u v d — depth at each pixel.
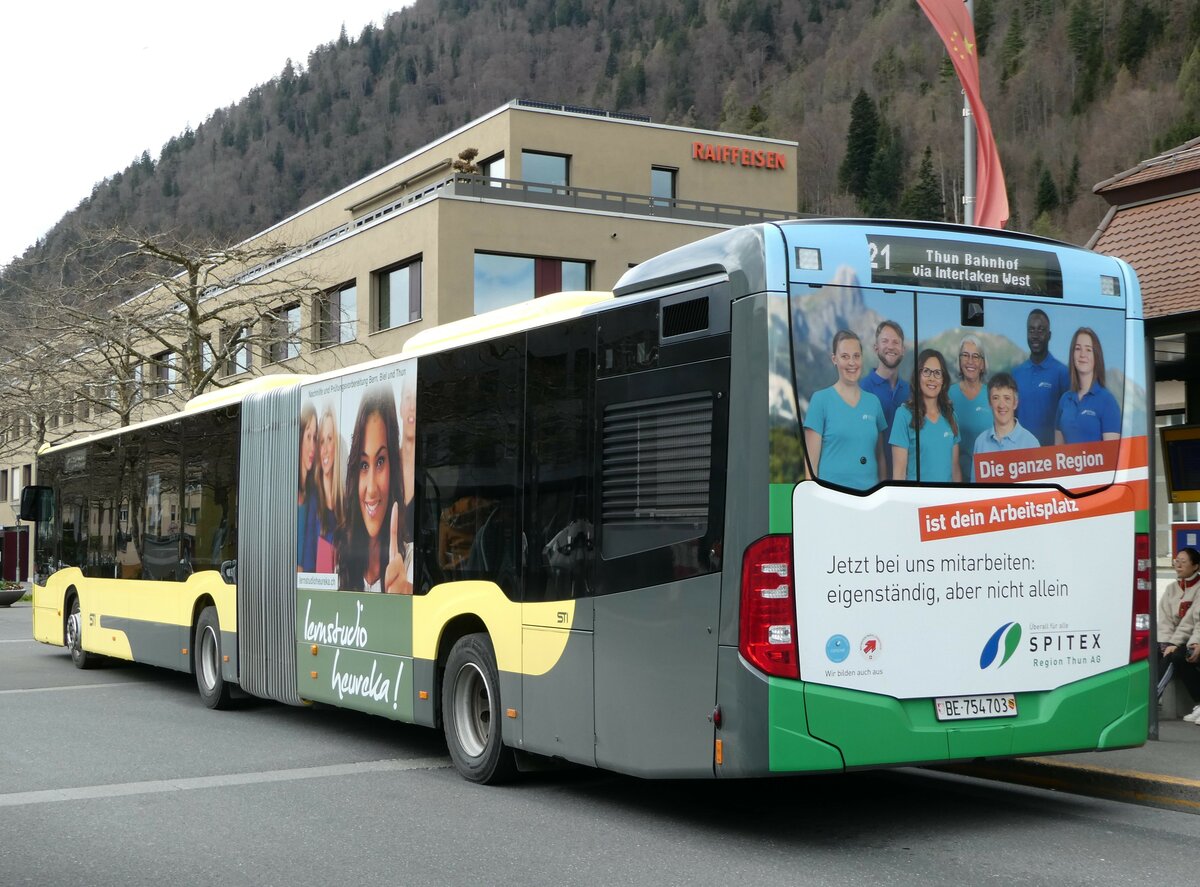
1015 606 7.17
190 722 12.44
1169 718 10.66
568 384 8.09
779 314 6.70
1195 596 10.48
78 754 10.41
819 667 6.68
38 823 7.77
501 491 8.74
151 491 15.40
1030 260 7.38
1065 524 7.34
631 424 7.52
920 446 6.98
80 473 17.98
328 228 48.44
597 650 7.68
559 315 8.23
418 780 9.23
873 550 6.82
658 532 7.24
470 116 131.25
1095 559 7.42
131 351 34.94
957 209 106.38
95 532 17.25
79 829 7.59
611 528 7.61
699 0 139.00
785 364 6.69
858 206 112.38
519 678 8.47
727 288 6.91
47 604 19.11
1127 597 7.52
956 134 110.88
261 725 12.23
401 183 44.34
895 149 111.62
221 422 13.54
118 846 7.14
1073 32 109.88
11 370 36.62
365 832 7.46
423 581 9.68
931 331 7.07
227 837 7.35
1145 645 7.56
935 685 6.94
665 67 134.62
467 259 34.19
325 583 11.20
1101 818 7.72
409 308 35.41
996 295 7.25
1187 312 9.40
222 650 13.18
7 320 35.12
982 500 7.11
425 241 34.34
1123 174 11.13
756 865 6.60
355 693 10.61
